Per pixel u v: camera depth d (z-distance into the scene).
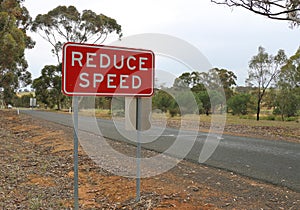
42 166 7.12
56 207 4.48
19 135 14.02
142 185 5.30
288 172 6.37
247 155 8.33
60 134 13.10
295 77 23.95
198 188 5.12
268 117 25.69
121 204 4.48
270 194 4.86
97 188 5.35
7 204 4.63
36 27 37.00
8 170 6.71
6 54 23.16
